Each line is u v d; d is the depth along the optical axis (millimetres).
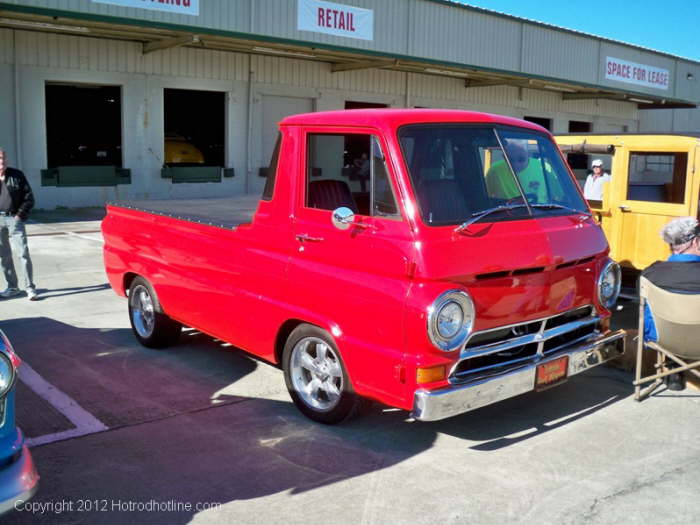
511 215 4461
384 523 3531
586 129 32562
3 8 14133
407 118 4375
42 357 6164
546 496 3803
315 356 4801
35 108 17203
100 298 8508
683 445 4457
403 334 3949
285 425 4734
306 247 4562
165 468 4102
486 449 4387
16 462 3076
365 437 4543
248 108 20984
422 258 3898
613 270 4930
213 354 6309
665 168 7402
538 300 4355
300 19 20297
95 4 16453
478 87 26750
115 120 19172
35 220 15516
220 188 20812
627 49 31375
